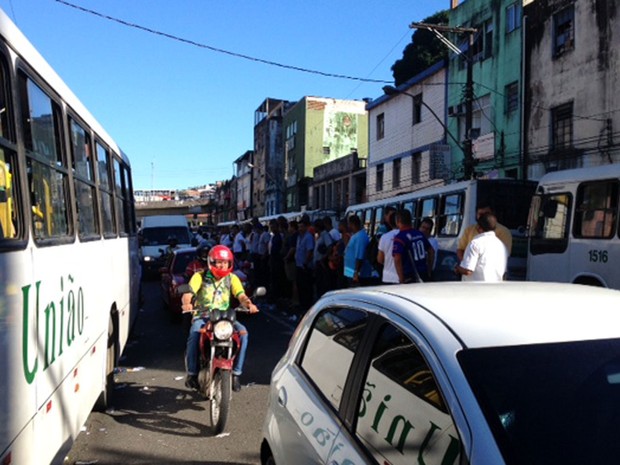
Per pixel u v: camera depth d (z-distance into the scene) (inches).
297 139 2107.5
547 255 393.7
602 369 81.1
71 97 183.5
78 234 175.8
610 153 722.2
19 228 118.6
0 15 116.5
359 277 370.3
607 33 726.5
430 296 103.6
